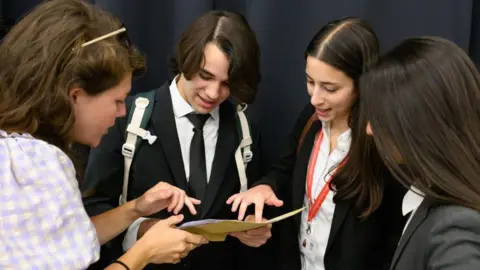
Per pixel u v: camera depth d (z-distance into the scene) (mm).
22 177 749
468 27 1503
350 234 1208
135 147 1222
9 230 723
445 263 727
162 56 1622
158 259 979
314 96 1144
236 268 1483
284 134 1642
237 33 1141
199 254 1317
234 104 1336
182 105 1259
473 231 740
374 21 1534
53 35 800
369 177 1155
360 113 1040
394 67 847
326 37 1107
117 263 913
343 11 1528
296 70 1593
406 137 809
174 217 1043
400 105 816
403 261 833
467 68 829
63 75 800
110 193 1253
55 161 783
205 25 1153
